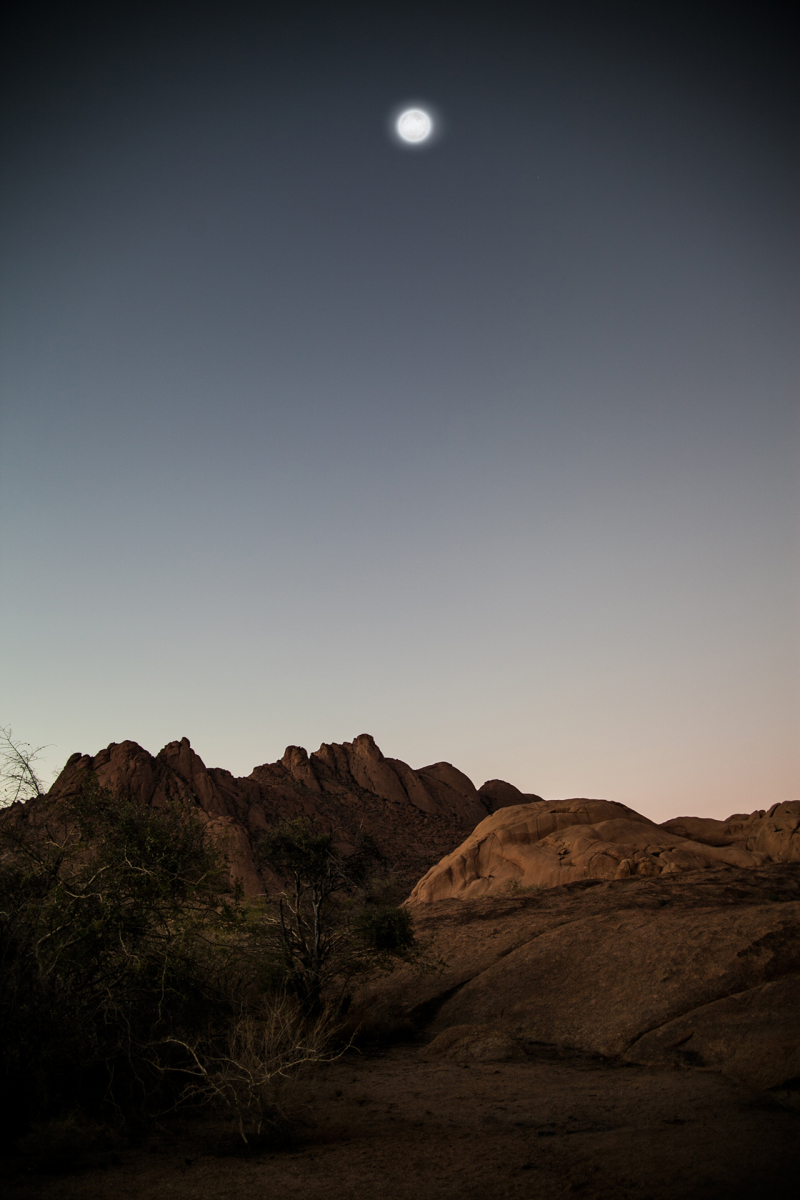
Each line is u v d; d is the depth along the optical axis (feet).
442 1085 40.32
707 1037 43.39
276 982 55.67
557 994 58.80
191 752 299.38
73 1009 31.22
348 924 61.16
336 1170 24.29
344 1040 54.95
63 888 33.14
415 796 357.82
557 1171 23.03
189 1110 33.58
